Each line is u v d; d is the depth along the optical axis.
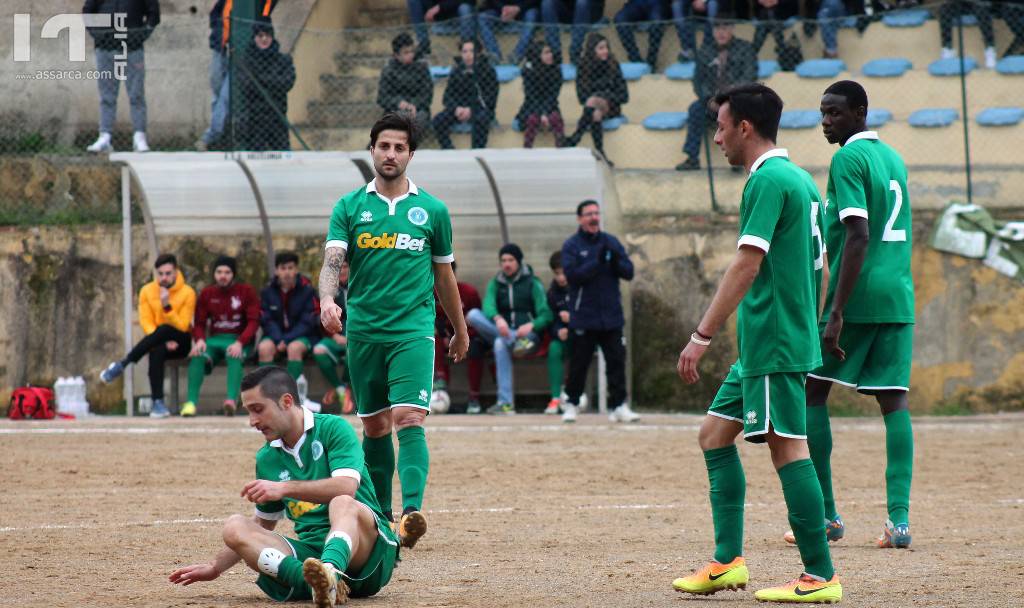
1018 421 48.38
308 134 59.03
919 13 61.50
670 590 18.94
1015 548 23.22
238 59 54.09
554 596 18.39
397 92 56.38
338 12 64.94
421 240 23.41
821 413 24.02
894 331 24.00
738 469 18.28
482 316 51.41
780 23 56.59
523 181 53.34
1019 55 59.62
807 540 17.58
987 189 54.53
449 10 63.53
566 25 58.25
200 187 53.81
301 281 51.19
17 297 54.62
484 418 49.06
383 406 24.08
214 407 54.25
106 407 54.31
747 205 17.42
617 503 30.31
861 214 22.95
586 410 52.94
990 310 51.91
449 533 25.55
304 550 17.66
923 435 44.56
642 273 54.81
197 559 22.41
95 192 57.31
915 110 58.31
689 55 59.72
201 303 51.16
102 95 57.06
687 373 17.41
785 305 17.36
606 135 58.75
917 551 22.89
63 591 18.98
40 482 33.72
